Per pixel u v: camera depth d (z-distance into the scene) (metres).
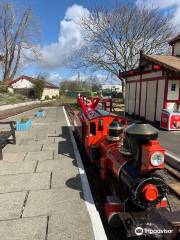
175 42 22.44
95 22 36.00
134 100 20.78
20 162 7.70
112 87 68.81
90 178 7.10
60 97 82.12
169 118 14.06
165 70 15.00
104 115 7.01
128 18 35.50
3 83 46.50
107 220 4.52
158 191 3.75
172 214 3.61
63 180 6.23
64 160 7.86
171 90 15.31
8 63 46.50
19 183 6.07
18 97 46.62
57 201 5.14
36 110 28.08
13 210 4.79
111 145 5.59
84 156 8.95
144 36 35.88
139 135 3.83
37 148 9.45
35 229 4.20
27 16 44.94
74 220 4.45
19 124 13.39
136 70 19.23
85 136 7.72
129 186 3.92
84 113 8.43
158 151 3.57
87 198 5.25
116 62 36.44
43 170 6.96
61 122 16.70
